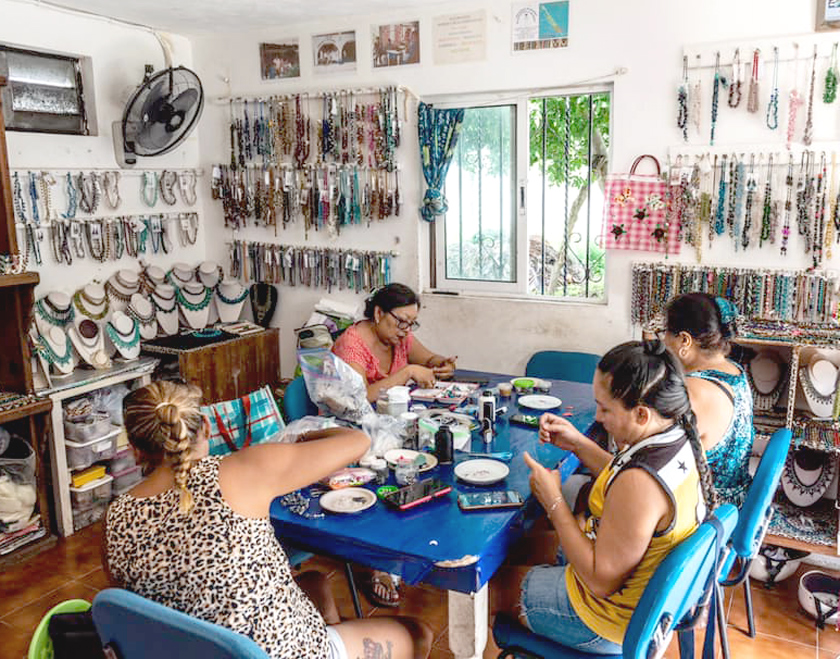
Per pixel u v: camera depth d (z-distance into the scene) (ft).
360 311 12.92
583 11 10.58
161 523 4.36
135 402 4.61
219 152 14.02
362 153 12.66
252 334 13.32
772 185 9.70
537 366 11.18
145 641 4.06
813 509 9.12
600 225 11.32
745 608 8.45
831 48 9.12
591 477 8.71
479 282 12.37
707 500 4.99
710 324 6.67
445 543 5.34
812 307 9.48
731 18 9.66
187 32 13.34
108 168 12.44
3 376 9.87
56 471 10.20
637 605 4.39
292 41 12.89
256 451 4.75
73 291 11.91
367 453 7.00
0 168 9.16
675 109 10.18
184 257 14.10
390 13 11.98
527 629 5.55
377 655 5.37
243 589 4.40
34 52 11.38
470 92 11.68
